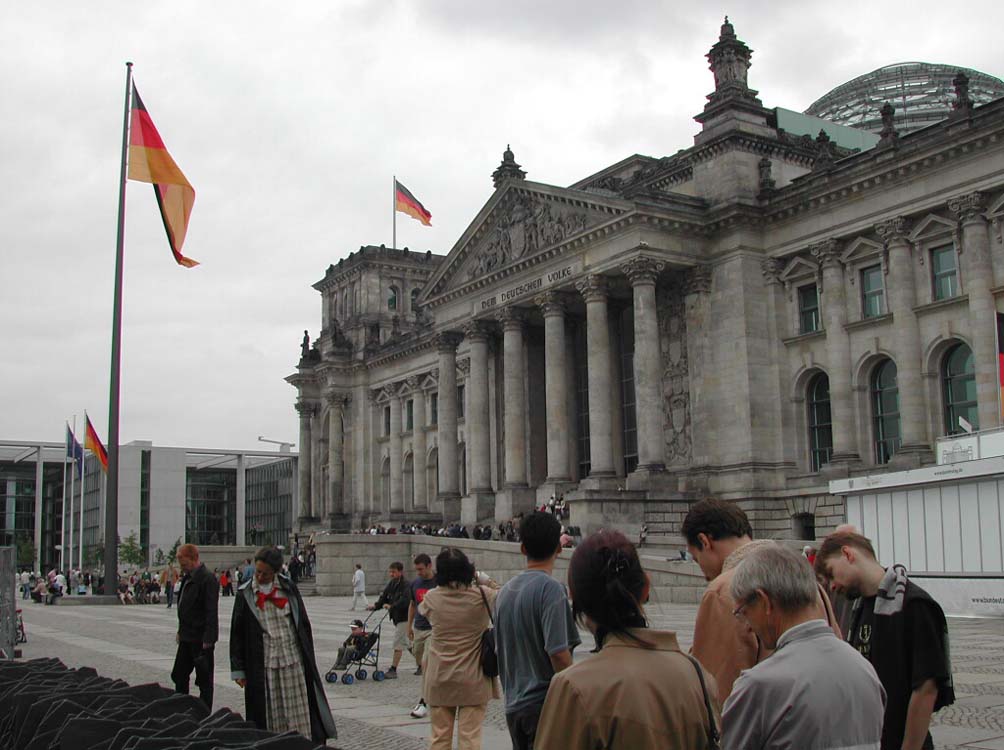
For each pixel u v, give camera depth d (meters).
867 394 78.44
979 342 69.81
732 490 82.50
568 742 8.10
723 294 85.31
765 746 7.84
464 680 16.39
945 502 49.38
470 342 103.31
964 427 57.22
